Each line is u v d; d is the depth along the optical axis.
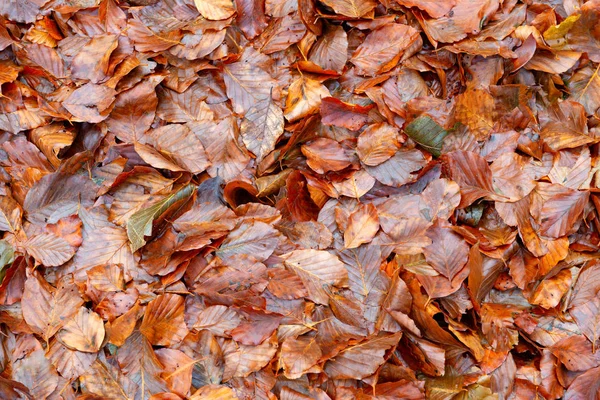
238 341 1.44
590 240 1.52
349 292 1.48
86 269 1.46
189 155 1.49
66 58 1.54
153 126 1.52
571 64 1.54
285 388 1.43
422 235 1.48
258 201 1.51
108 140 1.51
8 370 1.45
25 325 1.45
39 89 1.53
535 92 1.55
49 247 1.47
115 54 1.52
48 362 1.43
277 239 1.47
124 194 1.49
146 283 1.46
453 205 1.49
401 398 1.44
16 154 1.51
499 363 1.46
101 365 1.43
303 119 1.51
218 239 1.47
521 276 1.49
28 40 1.53
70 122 1.50
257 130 1.51
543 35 1.56
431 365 1.44
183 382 1.43
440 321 1.47
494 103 1.53
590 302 1.48
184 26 1.54
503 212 1.49
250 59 1.54
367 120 1.52
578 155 1.53
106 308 1.44
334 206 1.51
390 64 1.54
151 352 1.43
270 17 1.55
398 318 1.44
